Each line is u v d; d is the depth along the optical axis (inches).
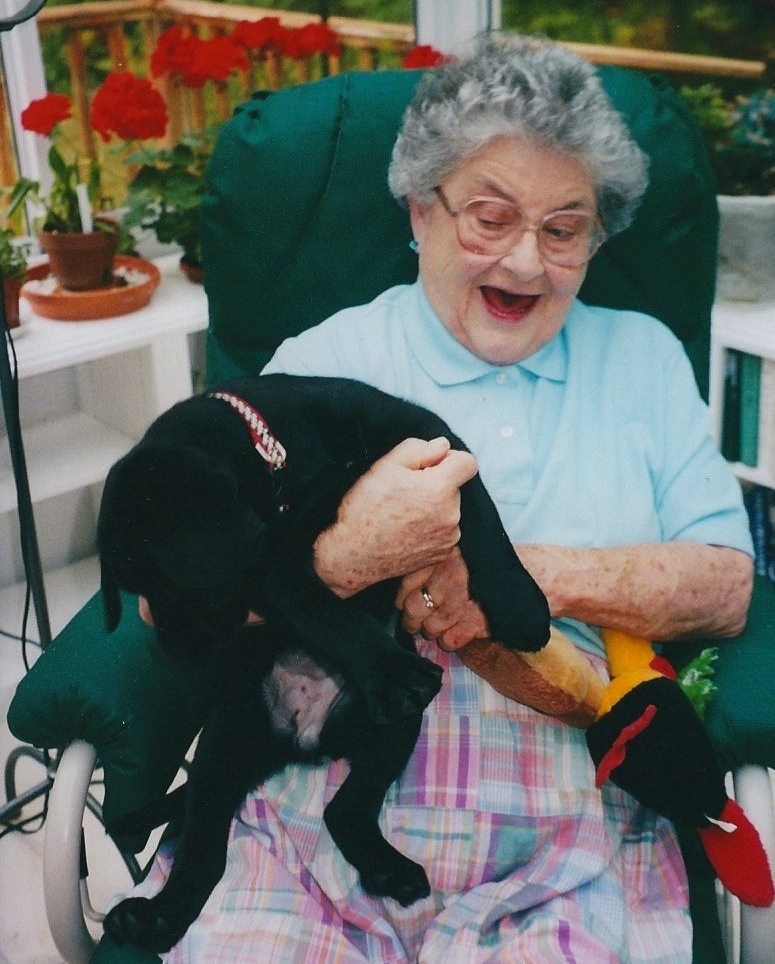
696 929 46.9
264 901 44.4
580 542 52.0
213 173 59.8
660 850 47.7
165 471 41.3
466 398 53.6
